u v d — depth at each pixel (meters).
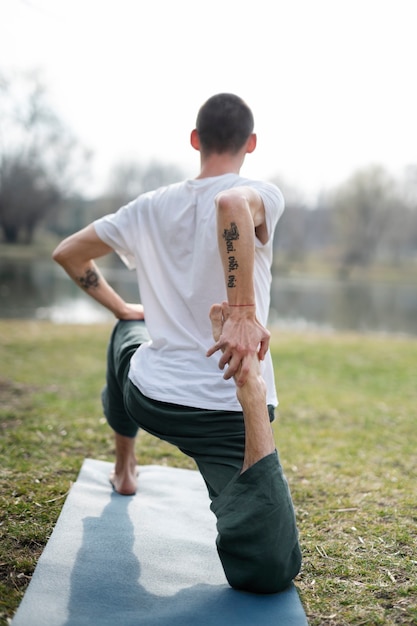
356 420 4.20
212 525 2.32
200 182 1.97
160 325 1.96
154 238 2.03
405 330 13.20
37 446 3.18
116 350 2.23
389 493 2.76
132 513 2.37
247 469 1.69
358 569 2.01
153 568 1.95
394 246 47.97
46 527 2.20
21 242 39.84
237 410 1.79
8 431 3.40
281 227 47.44
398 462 3.27
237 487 1.70
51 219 41.91
